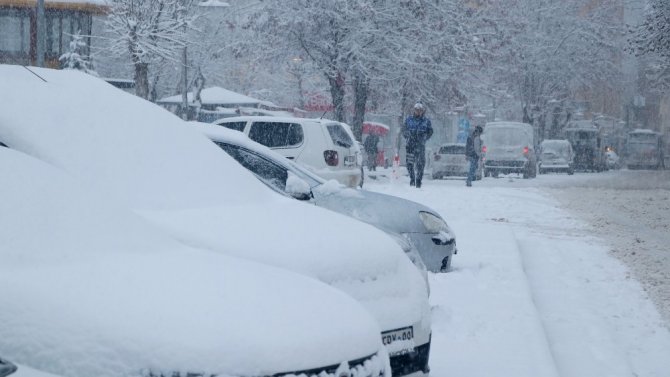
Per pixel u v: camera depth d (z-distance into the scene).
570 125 62.38
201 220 6.25
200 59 43.72
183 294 4.46
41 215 4.89
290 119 17.28
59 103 6.52
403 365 6.02
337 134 17.88
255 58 39.53
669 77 50.12
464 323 8.54
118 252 4.93
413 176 26.69
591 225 18.69
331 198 9.84
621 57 59.56
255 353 4.16
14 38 39.88
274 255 5.89
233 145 9.76
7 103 6.28
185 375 4.04
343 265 6.03
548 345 8.01
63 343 4.07
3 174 5.02
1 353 4.09
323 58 38.28
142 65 36.66
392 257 6.36
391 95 40.06
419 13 37.94
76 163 6.22
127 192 6.30
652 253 14.65
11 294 4.25
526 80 57.62
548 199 25.23
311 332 4.43
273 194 7.36
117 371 4.02
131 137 6.71
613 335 9.02
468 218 19.06
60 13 39.97
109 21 36.72
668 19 34.22
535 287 11.38
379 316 5.95
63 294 4.28
